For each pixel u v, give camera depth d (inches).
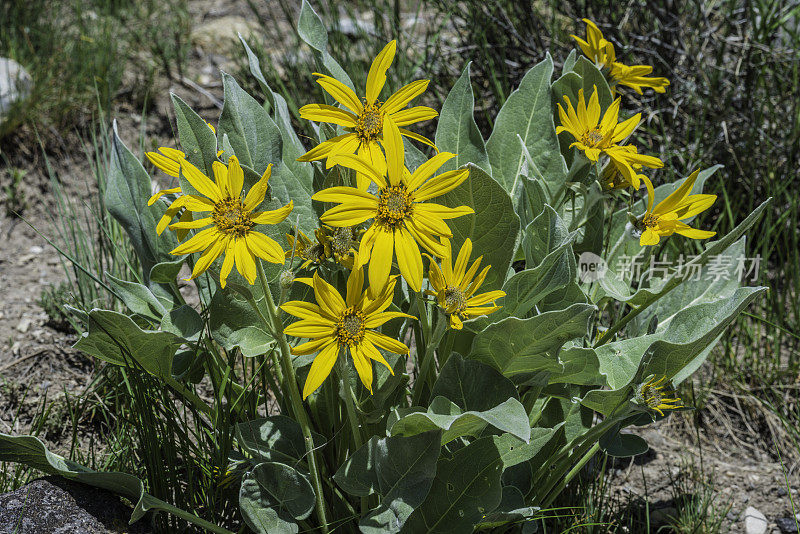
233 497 39.7
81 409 45.8
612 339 42.9
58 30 69.5
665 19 58.7
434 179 33.3
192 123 37.2
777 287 54.4
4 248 54.7
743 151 55.4
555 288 36.8
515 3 61.6
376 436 35.8
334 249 34.2
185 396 39.2
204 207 33.3
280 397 40.6
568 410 40.3
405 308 39.8
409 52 66.6
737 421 49.5
